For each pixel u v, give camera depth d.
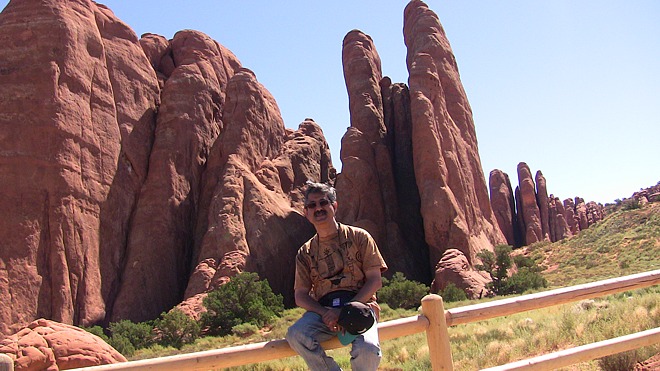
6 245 38.38
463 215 48.91
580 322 10.49
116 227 45.84
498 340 11.69
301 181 58.44
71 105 44.25
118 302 42.75
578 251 49.16
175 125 52.09
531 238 80.56
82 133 44.62
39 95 42.72
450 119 55.50
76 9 48.38
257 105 56.28
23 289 37.59
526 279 37.66
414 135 50.34
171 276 46.25
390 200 54.16
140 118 51.81
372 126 57.69
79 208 42.41
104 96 48.28
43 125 42.09
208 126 55.25
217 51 62.69
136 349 30.45
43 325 8.04
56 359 7.45
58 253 39.81
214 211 47.34
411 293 36.16
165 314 31.55
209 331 33.34
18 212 39.44
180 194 49.78
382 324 3.73
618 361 6.98
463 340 12.80
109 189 46.03
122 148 48.84
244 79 56.22
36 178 40.75
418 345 13.10
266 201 49.66
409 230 54.53
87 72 47.00
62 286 39.09
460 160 54.47
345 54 63.59
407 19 65.75
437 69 58.84
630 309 10.42
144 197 48.22
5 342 7.37
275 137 59.38
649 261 35.97
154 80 55.44
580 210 109.88
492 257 42.44
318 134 66.75
